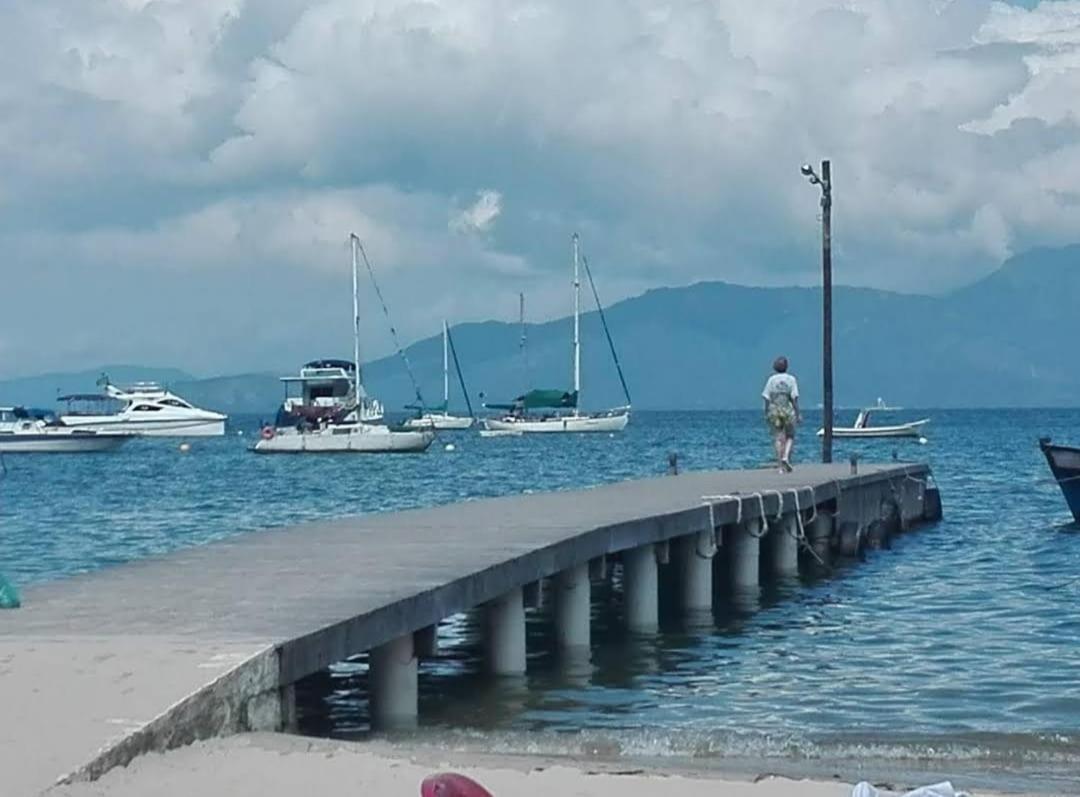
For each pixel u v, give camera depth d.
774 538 24.50
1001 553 26.97
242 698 9.25
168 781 7.91
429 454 81.56
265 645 9.80
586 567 16.73
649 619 18.61
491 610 14.70
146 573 13.89
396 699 12.16
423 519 19.30
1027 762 10.40
